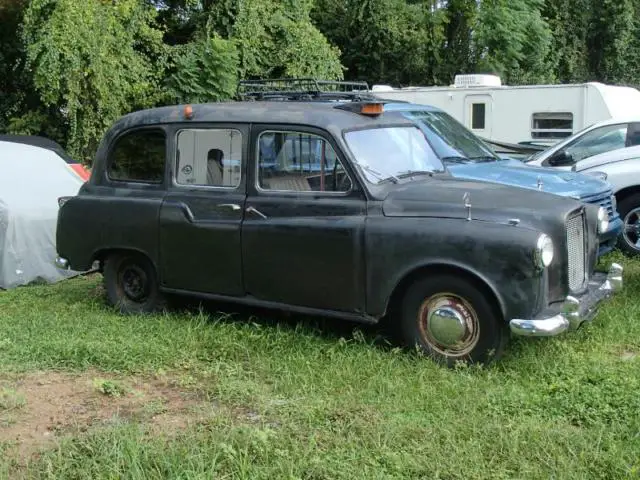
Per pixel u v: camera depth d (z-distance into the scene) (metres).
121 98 12.97
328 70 14.99
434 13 19.91
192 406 4.68
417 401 4.68
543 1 21.12
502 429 4.25
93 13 12.39
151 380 5.19
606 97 11.84
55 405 4.70
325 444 4.12
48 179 9.05
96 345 5.67
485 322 5.18
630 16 23.33
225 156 6.17
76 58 12.01
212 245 6.15
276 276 5.89
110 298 7.04
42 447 4.09
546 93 12.26
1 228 8.30
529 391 4.87
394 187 5.71
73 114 12.63
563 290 5.30
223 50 13.66
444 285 5.29
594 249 5.98
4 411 4.57
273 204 5.89
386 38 19.70
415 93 13.41
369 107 6.11
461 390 4.83
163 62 13.70
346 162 5.64
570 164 9.81
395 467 3.84
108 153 6.86
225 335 5.99
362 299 5.54
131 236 6.61
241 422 4.43
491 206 5.30
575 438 4.12
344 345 5.66
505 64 20.02
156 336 6.07
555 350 5.55
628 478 3.71
